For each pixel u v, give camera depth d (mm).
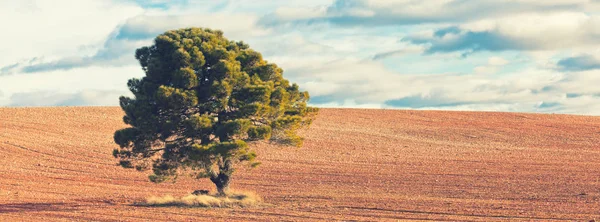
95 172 62344
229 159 45125
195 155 43000
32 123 87938
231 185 56719
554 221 37219
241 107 44438
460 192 52375
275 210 41688
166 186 56750
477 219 38062
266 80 47594
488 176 62625
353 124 104375
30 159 66875
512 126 108188
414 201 46688
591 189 53562
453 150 83562
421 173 64688
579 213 40281
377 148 83250
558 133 102125
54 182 56375
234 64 45438
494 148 86438
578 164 72000
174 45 44562
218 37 47750
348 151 79875
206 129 44375
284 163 70125
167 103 43438
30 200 46250
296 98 48844
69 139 79188
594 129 107125
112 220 36656
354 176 62625
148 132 44969
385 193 52000
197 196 44250
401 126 104688
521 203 45500
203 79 45938
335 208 42969
